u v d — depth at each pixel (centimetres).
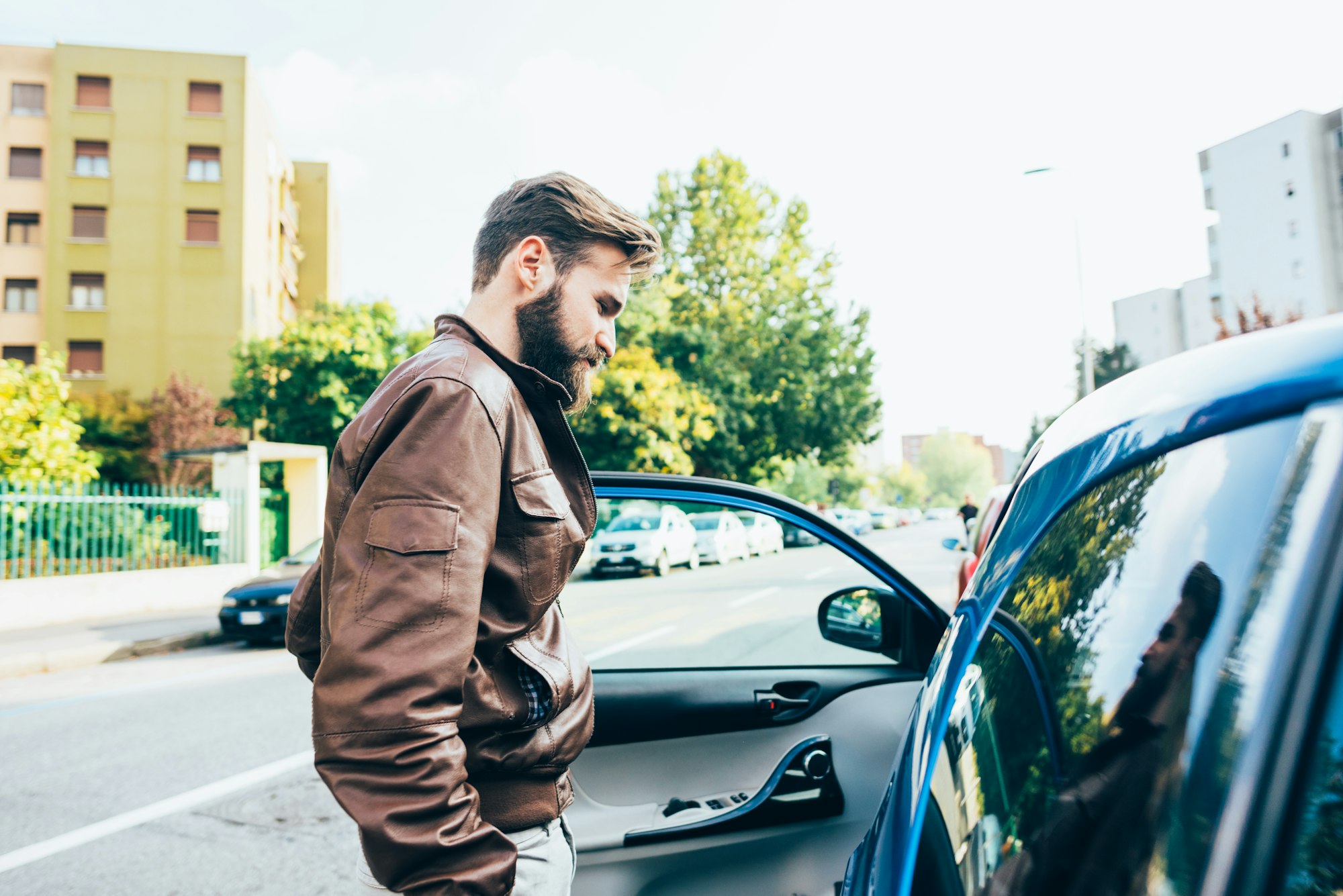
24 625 1089
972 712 93
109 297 3412
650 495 232
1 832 381
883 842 102
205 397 3106
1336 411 57
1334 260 5094
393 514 92
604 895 199
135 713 630
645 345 3052
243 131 3522
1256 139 5394
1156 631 65
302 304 5034
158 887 320
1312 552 53
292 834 374
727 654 233
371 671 87
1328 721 49
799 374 3466
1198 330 6825
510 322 115
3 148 3381
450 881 86
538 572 105
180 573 1316
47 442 1331
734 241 3647
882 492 12800
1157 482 75
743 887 207
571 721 113
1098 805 64
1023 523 101
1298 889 47
